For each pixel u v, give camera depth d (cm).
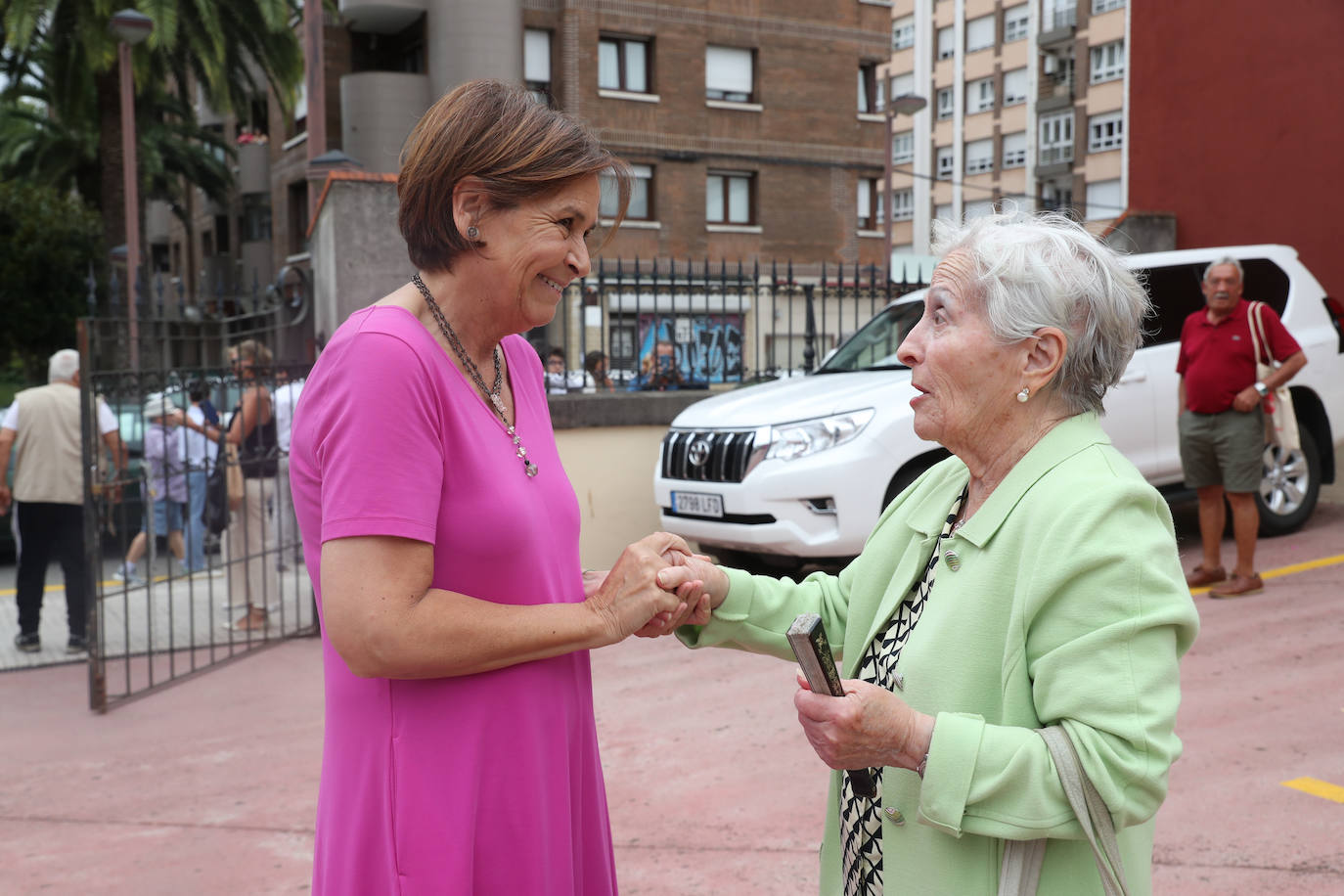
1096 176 4450
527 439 153
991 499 147
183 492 759
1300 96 959
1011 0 4781
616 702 470
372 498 132
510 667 145
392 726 141
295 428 144
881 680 159
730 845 324
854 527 569
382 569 132
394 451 133
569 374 741
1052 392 149
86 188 2564
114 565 875
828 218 2783
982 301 146
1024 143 4797
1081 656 133
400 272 683
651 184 2573
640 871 309
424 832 140
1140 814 133
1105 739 130
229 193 3056
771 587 182
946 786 133
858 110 2817
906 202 5450
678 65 2564
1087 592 134
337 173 667
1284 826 316
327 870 147
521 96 145
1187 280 697
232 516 674
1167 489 720
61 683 548
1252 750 372
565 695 153
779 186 2709
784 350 825
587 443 701
